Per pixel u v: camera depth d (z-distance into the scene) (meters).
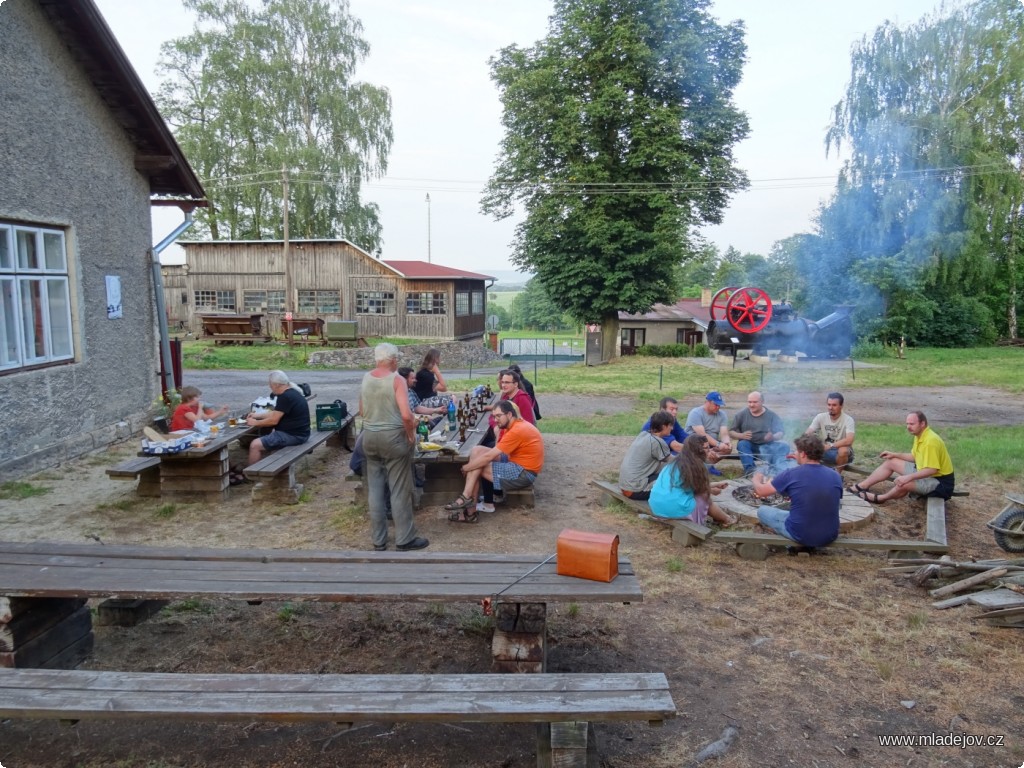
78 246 8.69
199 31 33.25
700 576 5.03
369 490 5.25
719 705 3.44
